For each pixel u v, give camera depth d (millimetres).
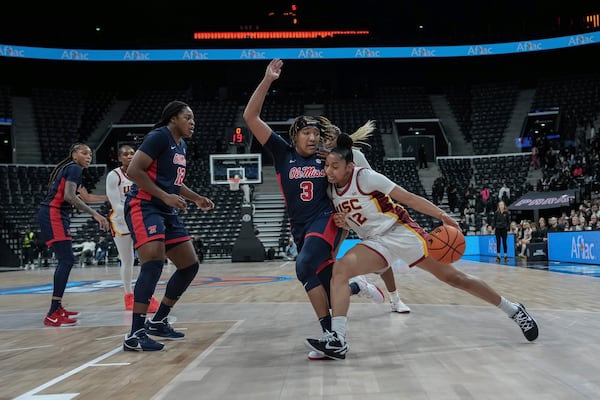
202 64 26578
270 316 4766
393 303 4754
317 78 26891
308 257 3139
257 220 18859
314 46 25172
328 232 3230
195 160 21109
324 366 2807
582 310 4652
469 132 24719
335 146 3422
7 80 25594
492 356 2924
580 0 24703
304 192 3316
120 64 26359
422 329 3844
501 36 25297
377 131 23734
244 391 2365
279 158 3430
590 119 21734
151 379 2637
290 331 3953
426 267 3355
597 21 24594
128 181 5379
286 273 10664
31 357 3289
